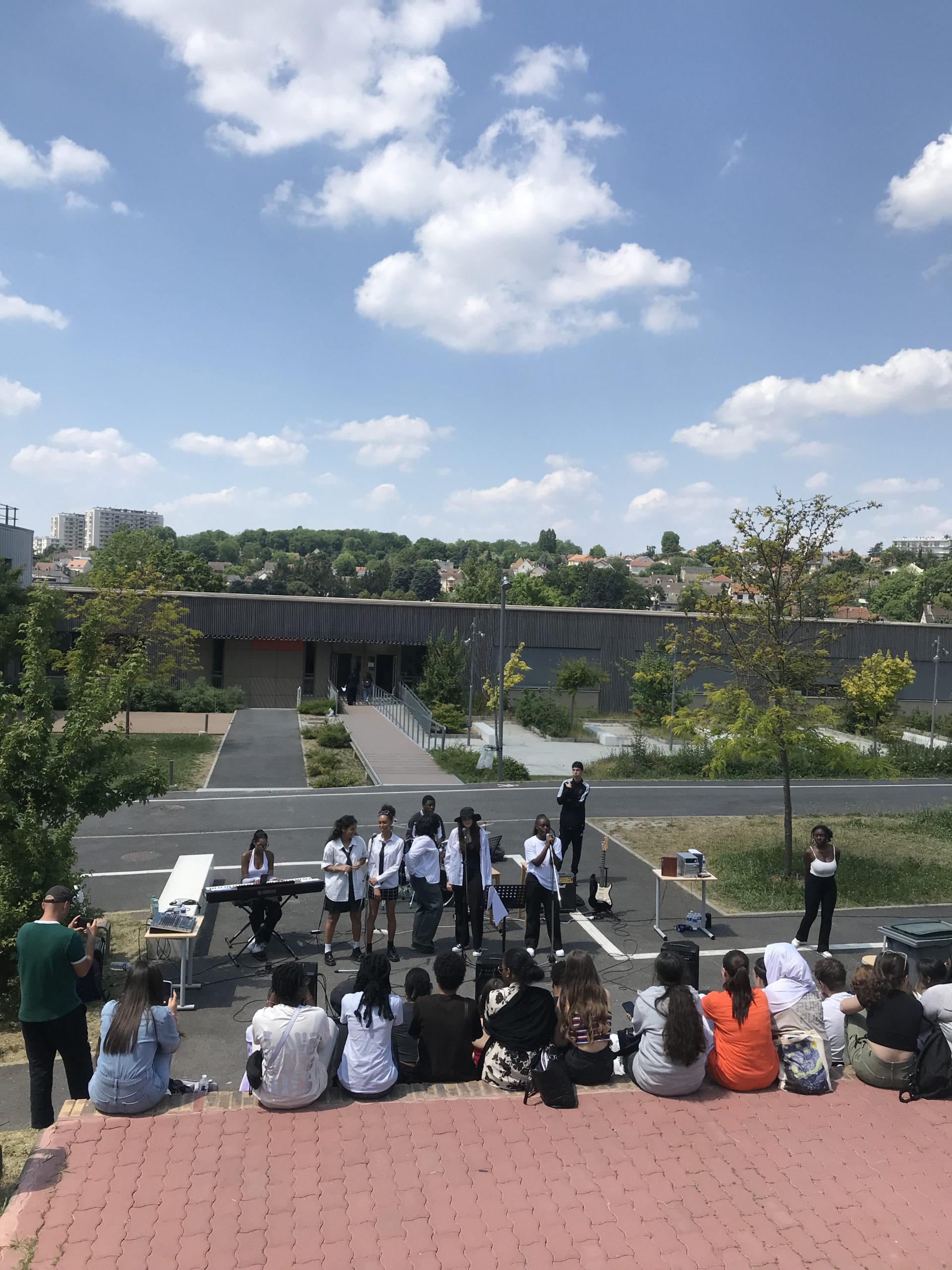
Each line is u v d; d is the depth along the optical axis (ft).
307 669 139.44
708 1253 14.52
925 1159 17.80
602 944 39.37
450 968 21.03
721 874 50.37
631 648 141.59
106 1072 18.22
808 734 47.83
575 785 43.75
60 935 20.77
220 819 61.82
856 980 21.48
